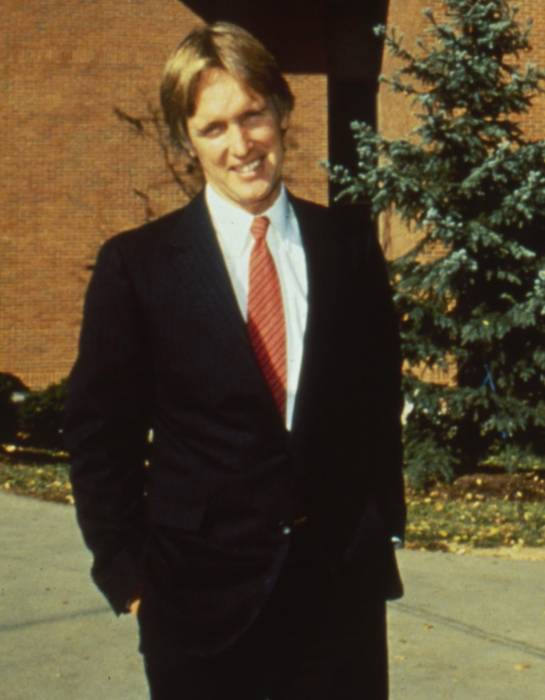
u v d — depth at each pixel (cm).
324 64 2842
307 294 341
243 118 338
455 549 1057
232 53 333
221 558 331
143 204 2917
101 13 2905
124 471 353
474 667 720
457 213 1392
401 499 353
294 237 351
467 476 1452
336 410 337
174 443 339
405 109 2172
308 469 332
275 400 334
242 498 330
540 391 1455
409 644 762
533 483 1439
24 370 2908
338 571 335
